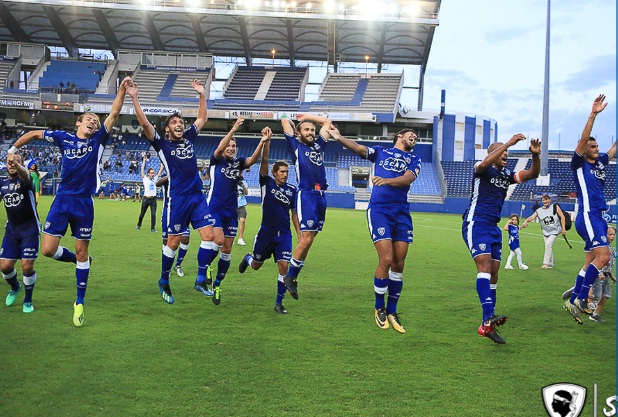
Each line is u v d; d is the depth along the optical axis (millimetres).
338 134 7184
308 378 4961
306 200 7492
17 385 4590
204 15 47062
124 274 9977
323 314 7457
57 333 6078
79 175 6746
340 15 45094
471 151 56375
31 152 48219
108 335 6066
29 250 6914
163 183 9836
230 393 4562
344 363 5398
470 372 5246
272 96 52719
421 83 55406
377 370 5230
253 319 7047
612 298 9469
